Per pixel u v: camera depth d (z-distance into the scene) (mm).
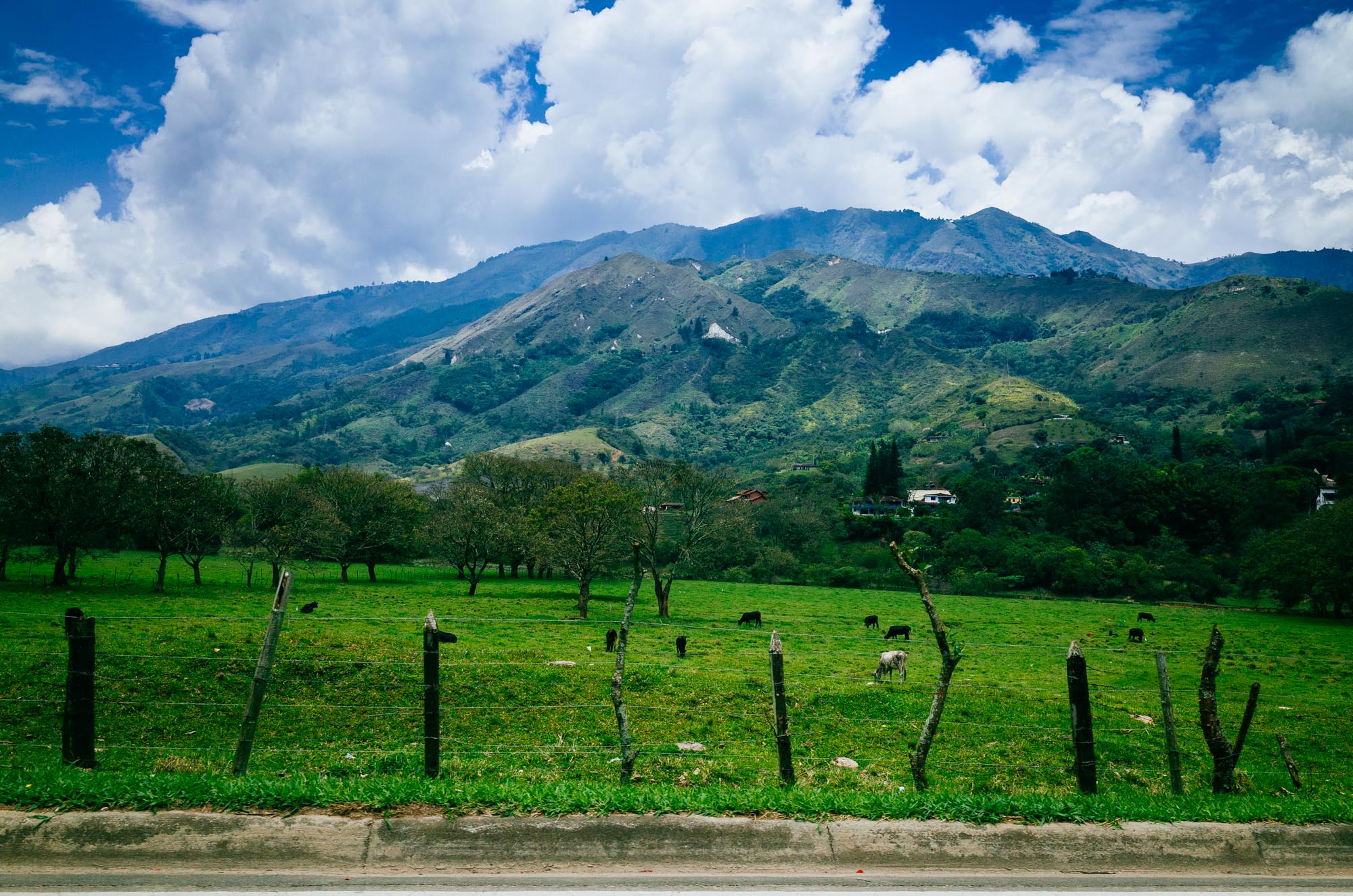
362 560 86188
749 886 7633
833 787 12867
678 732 19297
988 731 20750
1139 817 9570
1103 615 74062
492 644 32875
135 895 6965
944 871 8391
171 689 20234
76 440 62812
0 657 21438
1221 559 108250
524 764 14320
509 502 91250
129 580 67562
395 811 8672
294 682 21500
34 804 8398
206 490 68938
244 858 7906
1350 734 23516
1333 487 133750
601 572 60375
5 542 59094
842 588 98625
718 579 100625
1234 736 22469
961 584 99250
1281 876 8750
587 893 7293
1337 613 77688
